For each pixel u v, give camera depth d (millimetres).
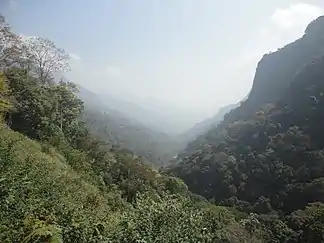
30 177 10422
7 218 7203
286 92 75438
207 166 64875
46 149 22062
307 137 57500
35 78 36031
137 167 33094
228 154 66625
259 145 65062
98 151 33844
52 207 8914
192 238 7109
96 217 9320
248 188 56688
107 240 7367
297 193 48781
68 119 33781
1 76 25016
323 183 46250
